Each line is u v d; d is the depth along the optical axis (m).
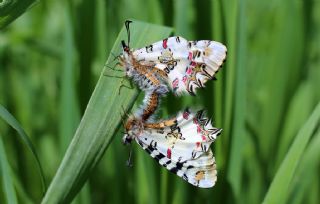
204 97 0.34
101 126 0.28
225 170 0.34
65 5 0.36
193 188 0.36
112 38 0.37
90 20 0.35
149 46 0.30
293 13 0.39
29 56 0.44
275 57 0.40
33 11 0.45
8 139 0.41
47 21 0.46
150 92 0.30
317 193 0.39
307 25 0.40
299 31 0.39
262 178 0.38
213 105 0.34
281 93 0.39
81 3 0.35
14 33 0.40
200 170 0.30
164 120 0.31
